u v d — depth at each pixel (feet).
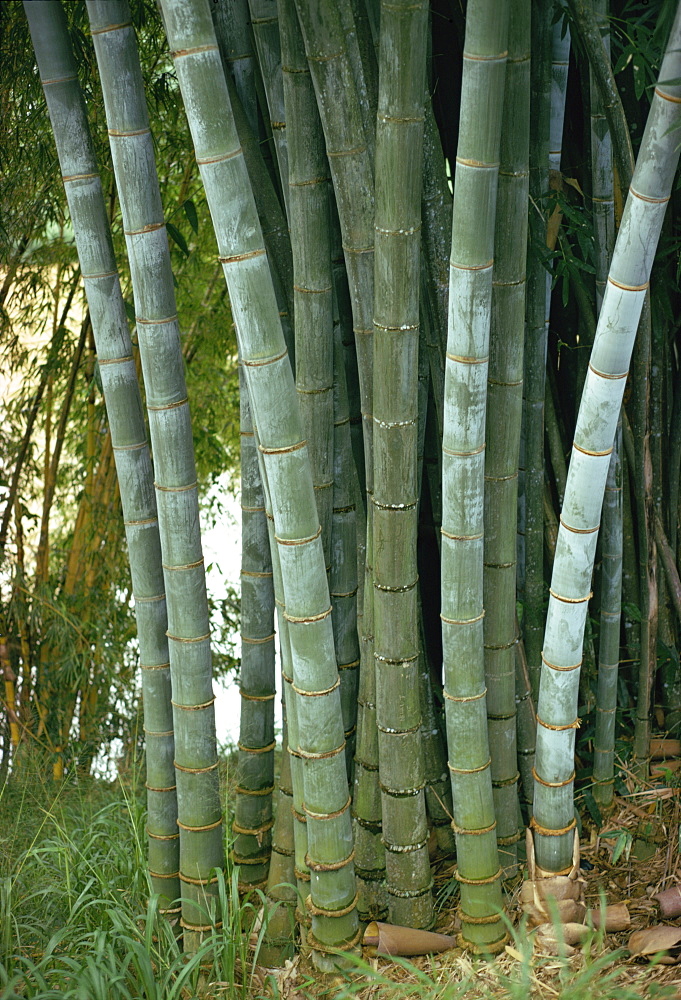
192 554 6.17
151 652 6.65
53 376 10.64
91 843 7.42
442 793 7.23
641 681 7.75
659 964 5.98
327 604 5.74
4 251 9.14
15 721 10.55
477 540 5.78
